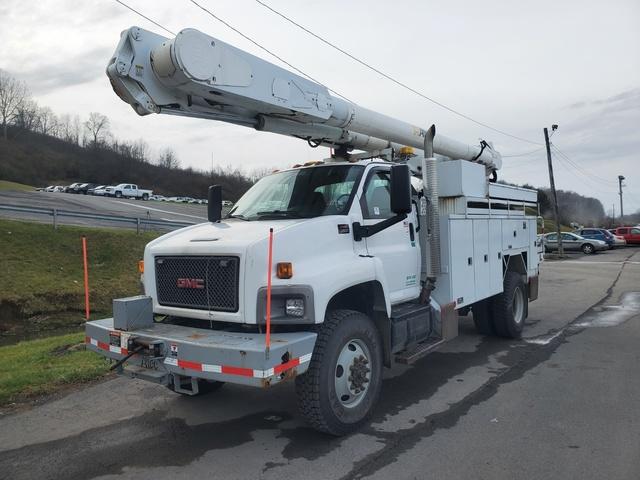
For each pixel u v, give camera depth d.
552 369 6.29
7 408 5.28
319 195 4.99
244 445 4.25
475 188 6.80
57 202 41.47
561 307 11.46
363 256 4.73
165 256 4.54
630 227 44.53
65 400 5.48
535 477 3.55
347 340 4.30
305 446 4.19
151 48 4.24
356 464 3.84
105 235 21.41
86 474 3.81
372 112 6.41
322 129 6.06
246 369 3.56
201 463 3.94
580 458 3.82
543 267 23.77
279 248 4.04
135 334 4.19
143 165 112.38
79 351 7.51
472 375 6.12
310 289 3.95
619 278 17.83
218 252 4.15
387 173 5.56
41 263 17.98
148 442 4.37
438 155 8.37
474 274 6.69
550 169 35.00
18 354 7.70
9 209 19.81
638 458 3.80
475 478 3.57
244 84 4.52
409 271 5.58
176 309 4.43
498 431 4.38
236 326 4.32
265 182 5.67
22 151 100.19
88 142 117.38
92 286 17.33
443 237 6.03
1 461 4.07
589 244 35.75
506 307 7.77
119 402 5.39
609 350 7.24
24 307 14.93
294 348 3.77
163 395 5.60
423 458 3.90
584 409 4.86
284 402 5.33
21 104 111.75
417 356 5.25
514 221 8.23
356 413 4.40
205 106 4.71
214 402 5.36
